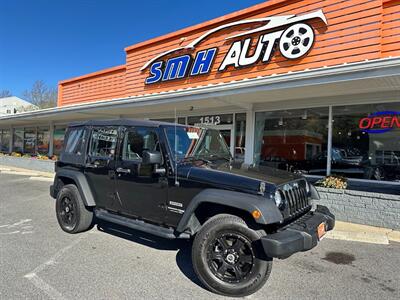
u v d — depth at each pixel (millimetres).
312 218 3648
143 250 4449
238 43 9656
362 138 7652
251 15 9555
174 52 11664
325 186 6715
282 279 3615
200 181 3541
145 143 4141
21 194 8953
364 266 4047
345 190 6066
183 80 11281
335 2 7906
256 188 3238
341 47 7777
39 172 14445
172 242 4832
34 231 5262
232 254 3229
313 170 8391
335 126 8047
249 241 3145
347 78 5738
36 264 3848
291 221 3490
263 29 9094
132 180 4211
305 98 8398
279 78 6566
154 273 3682
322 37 8070
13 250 4320
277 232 3133
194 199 3492
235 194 3268
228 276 3252
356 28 7582
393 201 5574
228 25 9891
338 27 7840
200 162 4055
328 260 4254
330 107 8086
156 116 12578
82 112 12891
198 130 4496
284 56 8625
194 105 9914
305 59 8312
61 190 5336
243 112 9883
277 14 8984
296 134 8742
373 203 5770
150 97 9406
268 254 2943
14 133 22469
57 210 5383
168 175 3812
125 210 4375
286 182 3561
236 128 10078
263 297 3178
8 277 3461
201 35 10883
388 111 7297
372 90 7055
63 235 5059
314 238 3236
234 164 4215
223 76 10070
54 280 3414
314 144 8398
